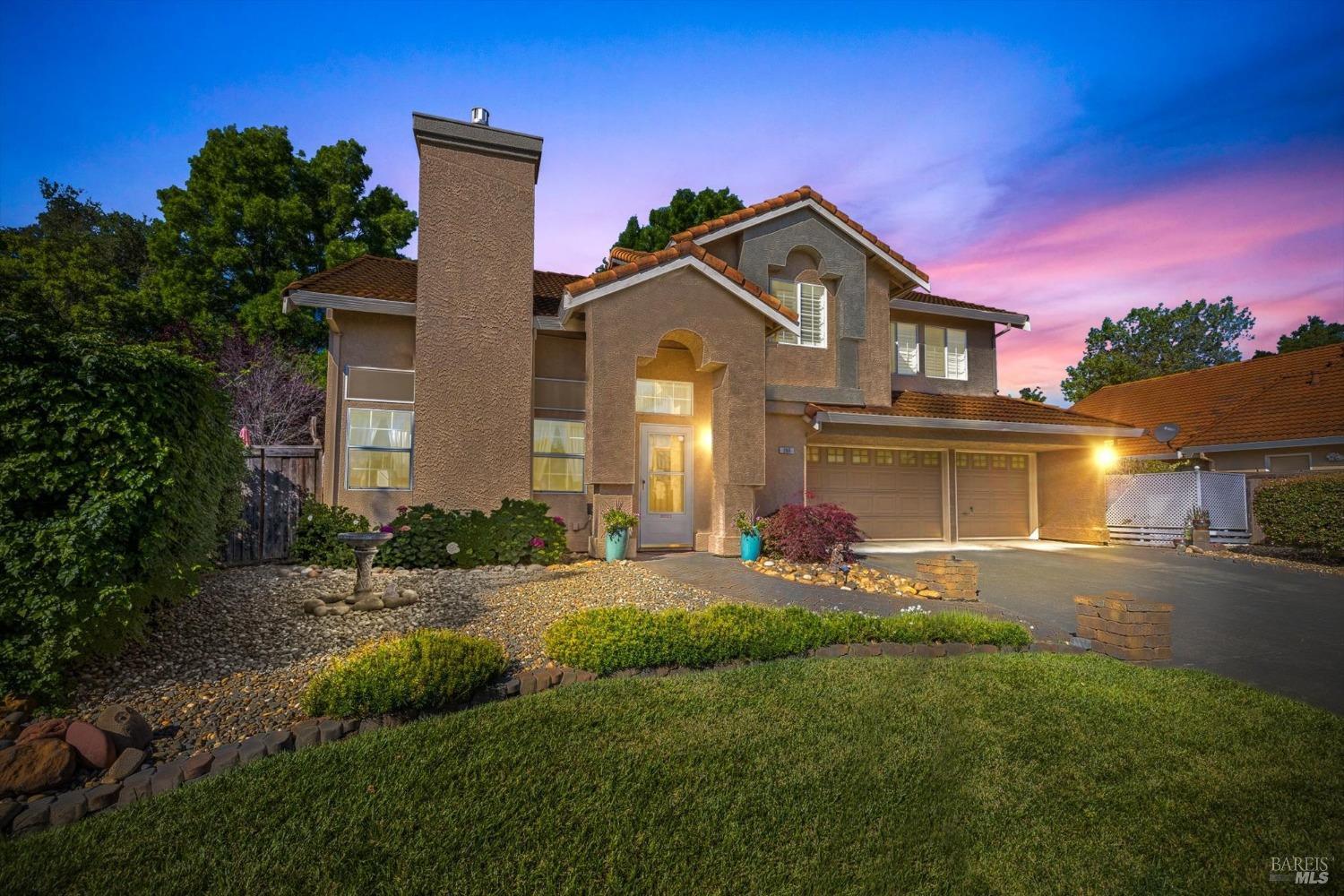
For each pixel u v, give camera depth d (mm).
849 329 13273
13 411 3873
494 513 9484
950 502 14562
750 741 3725
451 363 10273
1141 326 39750
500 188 10734
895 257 13477
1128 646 5660
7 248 24016
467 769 3336
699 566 9508
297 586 7406
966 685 4809
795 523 10352
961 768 3518
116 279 24812
